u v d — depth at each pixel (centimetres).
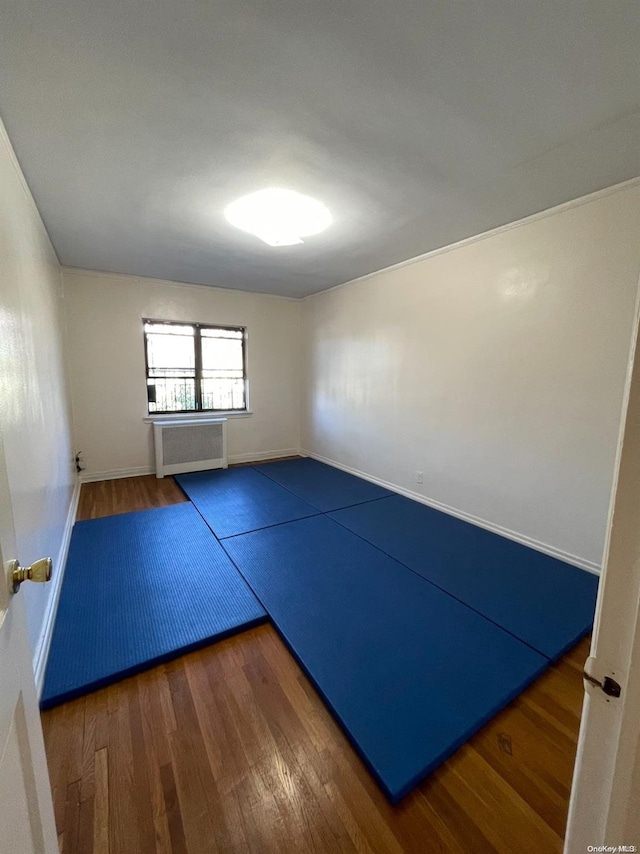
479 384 310
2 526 69
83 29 119
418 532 308
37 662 155
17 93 146
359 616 202
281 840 106
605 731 46
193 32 121
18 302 183
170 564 255
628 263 219
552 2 110
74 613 200
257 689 158
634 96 147
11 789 63
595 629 47
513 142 178
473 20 116
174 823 109
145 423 468
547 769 126
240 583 232
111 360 438
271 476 467
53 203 242
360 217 263
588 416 243
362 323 437
